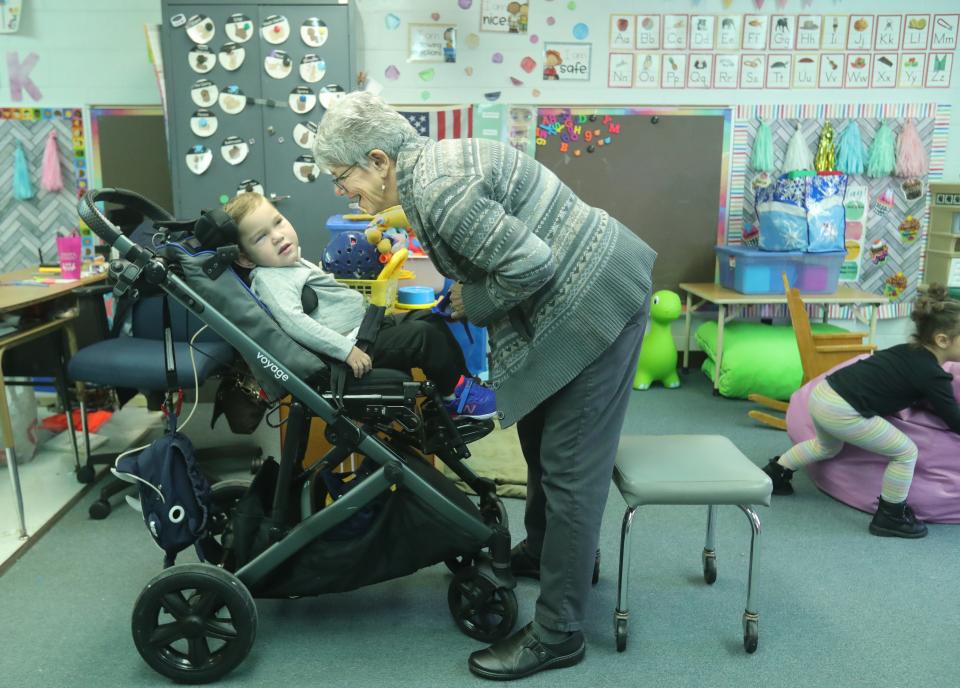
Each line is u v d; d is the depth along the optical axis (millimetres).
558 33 4102
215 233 1804
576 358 1646
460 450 1959
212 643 1917
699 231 4348
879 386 2457
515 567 2219
